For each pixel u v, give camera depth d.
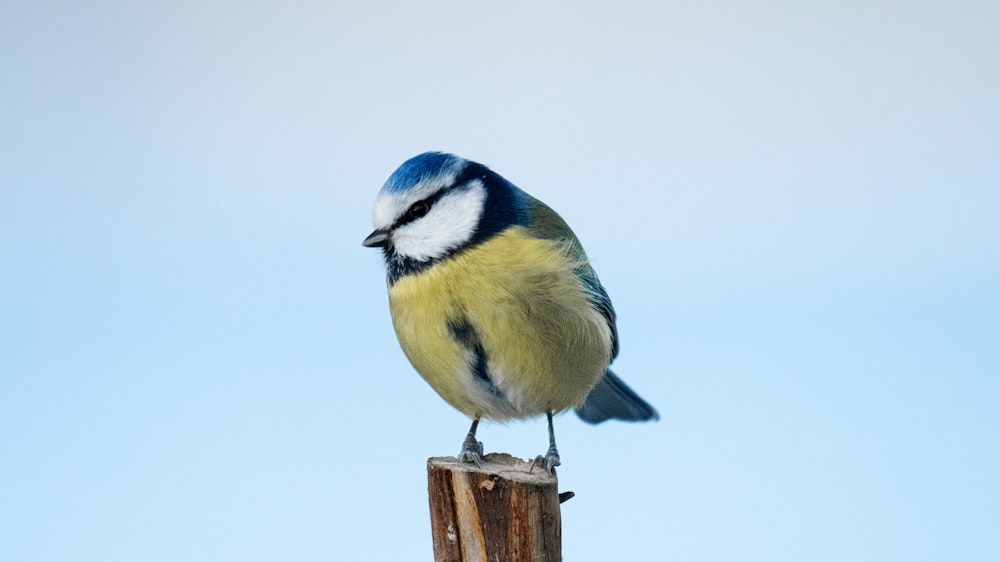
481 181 7.91
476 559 6.26
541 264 7.66
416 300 7.78
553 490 6.24
